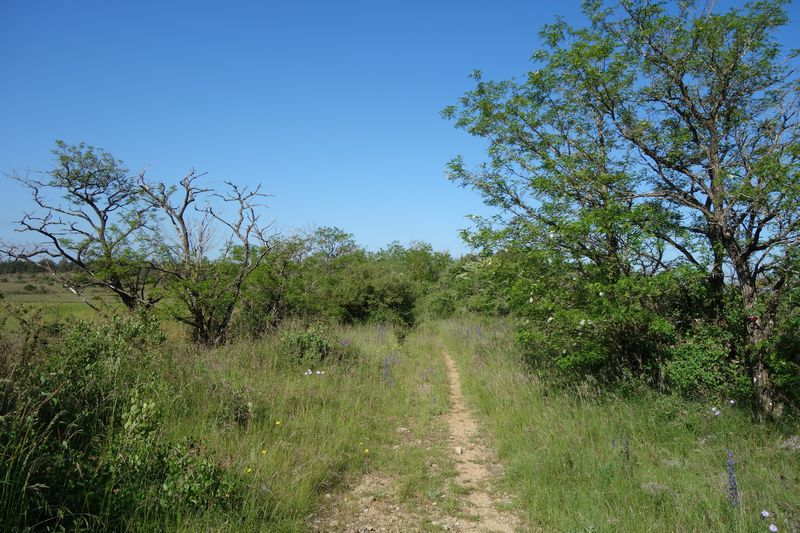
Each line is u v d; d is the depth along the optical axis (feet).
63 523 11.06
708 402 22.85
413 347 55.72
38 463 11.46
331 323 57.36
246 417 20.59
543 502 15.72
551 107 29.99
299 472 16.60
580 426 21.86
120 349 21.57
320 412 23.81
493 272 30.55
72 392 16.11
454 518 15.10
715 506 14.03
